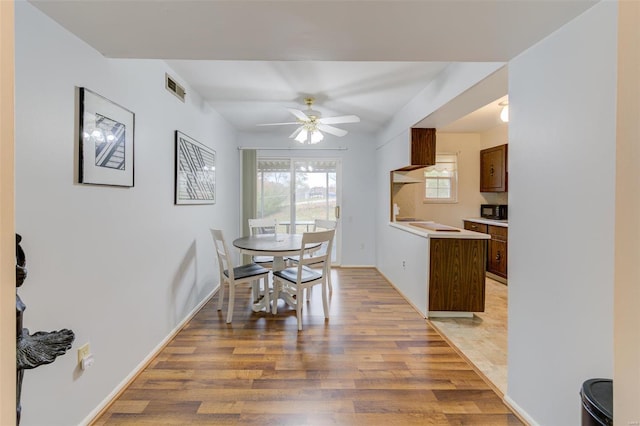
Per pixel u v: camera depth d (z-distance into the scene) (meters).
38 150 1.36
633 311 0.68
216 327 2.96
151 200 2.39
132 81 2.12
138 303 2.19
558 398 1.49
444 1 1.26
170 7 1.31
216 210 4.14
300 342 2.65
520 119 1.74
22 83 1.28
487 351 2.51
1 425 0.57
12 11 0.59
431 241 3.20
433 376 2.15
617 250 0.72
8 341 0.59
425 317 3.22
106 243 1.84
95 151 1.71
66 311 1.53
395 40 1.60
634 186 0.68
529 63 1.67
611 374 1.24
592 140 1.30
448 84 2.69
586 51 1.32
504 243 4.56
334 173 5.64
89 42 1.63
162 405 1.84
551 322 1.53
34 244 1.35
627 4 0.70
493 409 1.82
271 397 1.92
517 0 1.24
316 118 3.33
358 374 2.17
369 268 5.53
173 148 2.79
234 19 1.41
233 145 5.07
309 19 1.41
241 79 3.00
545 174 1.56
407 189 5.28
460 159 5.63
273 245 3.33
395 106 3.86
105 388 1.82
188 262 3.14
